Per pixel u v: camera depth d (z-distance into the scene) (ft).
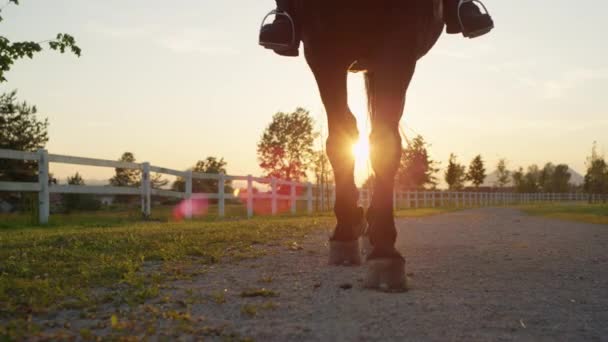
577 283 15.17
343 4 13.75
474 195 182.19
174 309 11.82
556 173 339.98
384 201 13.97
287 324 10.59
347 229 17.40
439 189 173.99
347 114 15.99
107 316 11.16
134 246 21.63
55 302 12.28
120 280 14.69
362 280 14.89
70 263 17.35
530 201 244.22
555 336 10.05
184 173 59.16
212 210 82.53
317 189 90.53
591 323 10.94
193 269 16.92
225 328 10.32
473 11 16.03
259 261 18.70
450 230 36.78
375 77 14.32
